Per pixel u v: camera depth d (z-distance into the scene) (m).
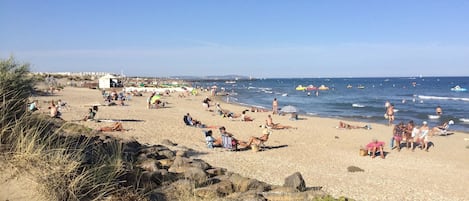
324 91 94.75
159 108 39.03
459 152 19.73
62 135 7.25
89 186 5.07
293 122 31.14
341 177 13.49
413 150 20.12
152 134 20.14
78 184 4.91
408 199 11.28
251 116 34.94
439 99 65.12
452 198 11.72
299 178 9.48
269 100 60.97
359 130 27.17
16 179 4.44
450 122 31.17
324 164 15.66
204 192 7.55
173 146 16.44
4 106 5.54
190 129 23.84
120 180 6.16
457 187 13.06
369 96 73.56
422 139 20.20
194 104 46.69
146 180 7.13
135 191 5.89
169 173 8.43
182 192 7.16
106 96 45.00
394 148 20.53
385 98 67.25
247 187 8.55
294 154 17.50
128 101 46.28
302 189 9.40
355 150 19.41
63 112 28.72
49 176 4.62
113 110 33.94
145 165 8.88
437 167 16.14
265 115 36.16
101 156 6.55
